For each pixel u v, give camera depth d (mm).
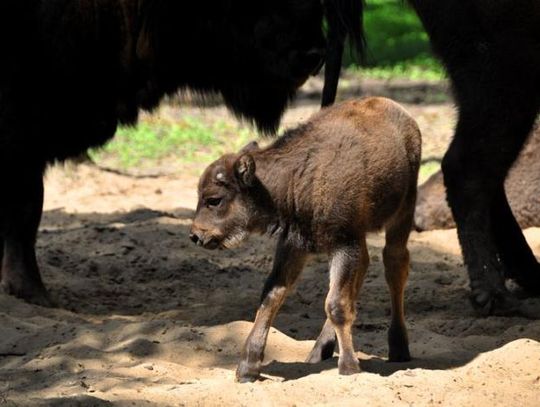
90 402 11438
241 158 12070
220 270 19266
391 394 11625
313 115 12930
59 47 16609
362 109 12750
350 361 12328
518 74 15352
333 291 12195
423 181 25203
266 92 17906
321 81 41281
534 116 15594
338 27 16594
